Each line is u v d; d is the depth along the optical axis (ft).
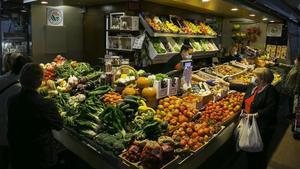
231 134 10.40
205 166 11.37
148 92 8.95
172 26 18.51
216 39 27.66
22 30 17.88
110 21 17.24
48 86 10.35
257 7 16.79
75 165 11.01
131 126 7.56
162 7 18.20
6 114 8.19
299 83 19.02
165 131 7.53
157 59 16.97
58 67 11.98
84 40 20.94
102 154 6.97
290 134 16.63
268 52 30.14
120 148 6.53
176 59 13.32
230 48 30.83
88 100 8.57
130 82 9.95
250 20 28.50
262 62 21.44
